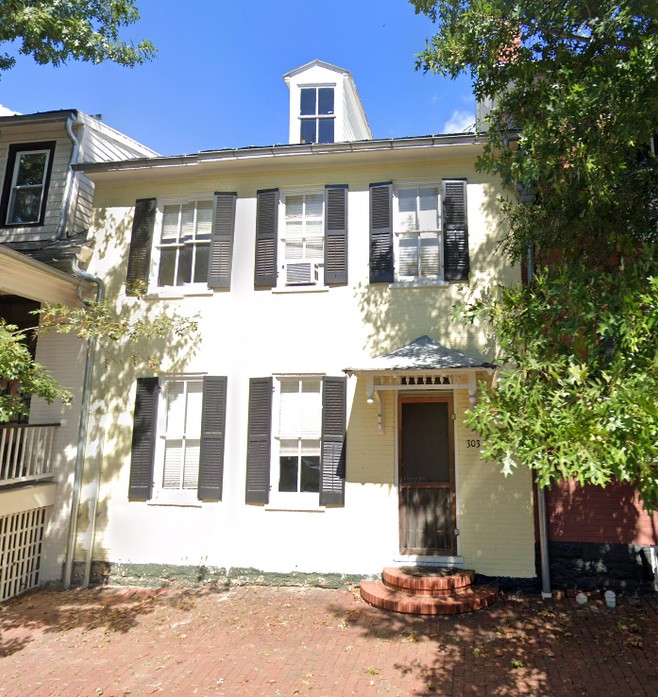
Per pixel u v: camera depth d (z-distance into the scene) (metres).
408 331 8.33
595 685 4.96
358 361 8.39
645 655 5.52
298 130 10.39
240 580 8.13
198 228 9.34
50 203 9.77
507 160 5.88
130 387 8.92
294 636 6.24
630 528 7.32
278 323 8.70
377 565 7.84
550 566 7.45
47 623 6.91
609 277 3.97
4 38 8.17
